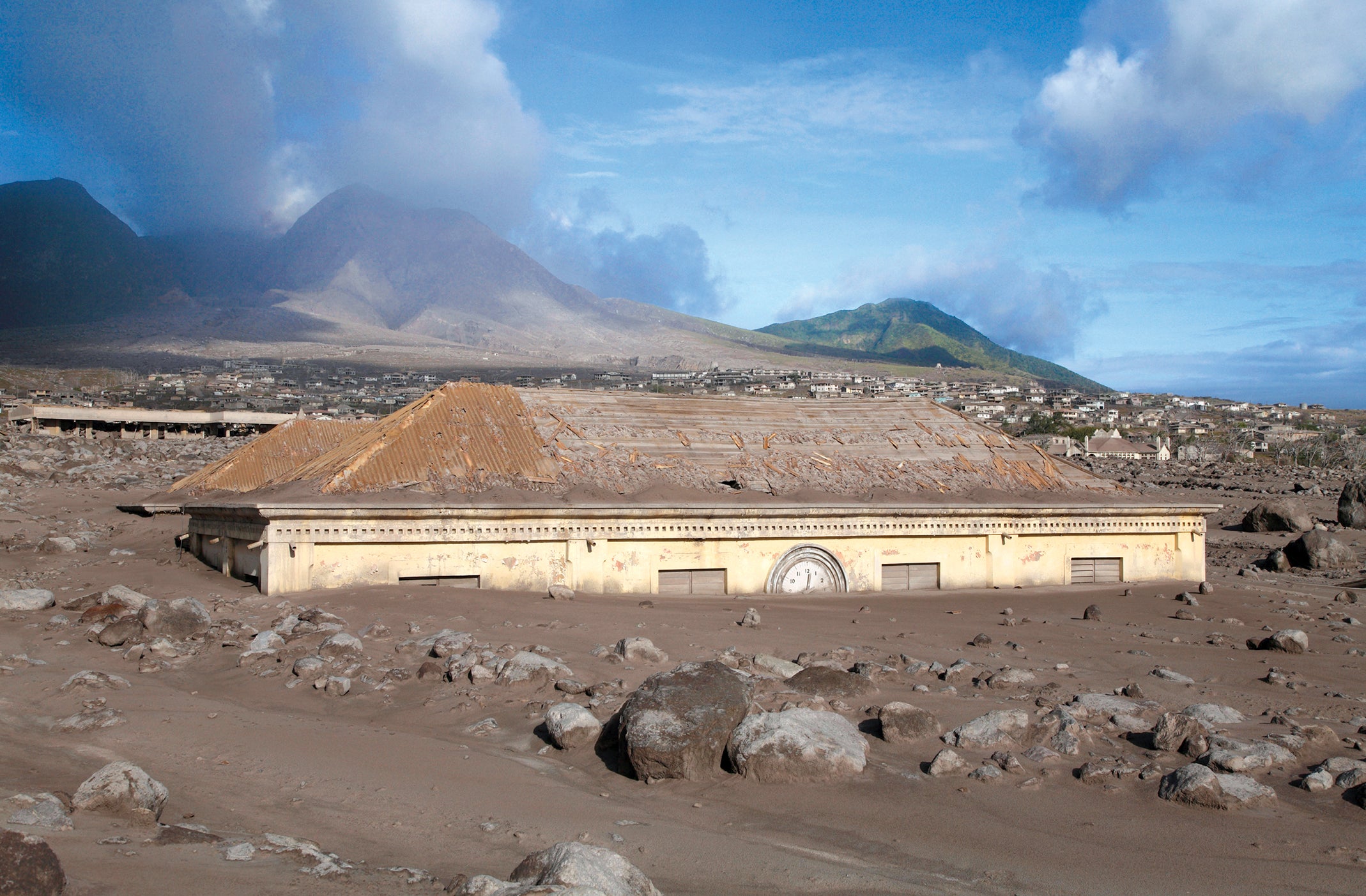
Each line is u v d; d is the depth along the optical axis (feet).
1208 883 22.74
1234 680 46.52
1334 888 22.52
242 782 28.04
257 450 117.08
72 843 20.72
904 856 24.29
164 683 40.37
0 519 100.68
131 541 94.84
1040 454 102.68
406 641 49.32
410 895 19.31
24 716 34.06
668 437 91.97
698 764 29.89
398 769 29.89
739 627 57.11
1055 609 73.67
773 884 22.15
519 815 26.25
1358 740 34.60
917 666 45.70
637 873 19.86
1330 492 220.43
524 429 86.07
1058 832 25.98
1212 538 153.07
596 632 52.65
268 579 64.80
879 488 90.07
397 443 78.38
